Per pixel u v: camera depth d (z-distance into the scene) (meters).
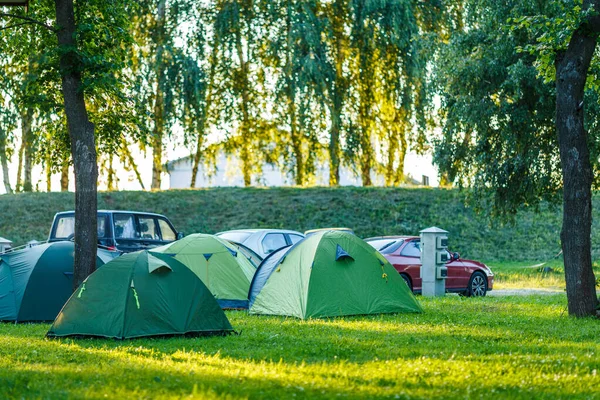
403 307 17.83
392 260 23.20
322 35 43.25
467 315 17.30
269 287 17.84
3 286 17.33
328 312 16.95
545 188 28.52
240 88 44.94
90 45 18.56
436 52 31.00
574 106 16.73
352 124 43.75
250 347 12.34
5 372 9.84
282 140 46.19
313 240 17.77
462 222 42.06
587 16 16.41
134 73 42.03
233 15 43.22
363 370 9.79
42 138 21.72
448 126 29.84
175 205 44.31
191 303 13.97
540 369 9.91
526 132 27.84
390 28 42.25
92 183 17.56
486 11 27.66
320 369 9.83
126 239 21.70
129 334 13.34
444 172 30.14
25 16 18.42
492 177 28.61
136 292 13.65
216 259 19.20
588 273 16.84
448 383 8.95
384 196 44.28
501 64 27.41
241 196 45.12
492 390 8.50
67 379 9.31
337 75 43.56
